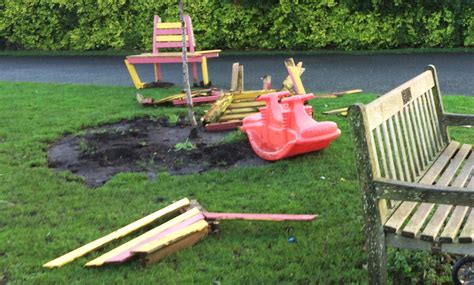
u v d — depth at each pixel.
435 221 3.18
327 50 14.41
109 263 3.59
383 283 3.16
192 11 14.70
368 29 13.83
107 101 9.02
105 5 15.41
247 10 14.47
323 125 5.55
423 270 3.46
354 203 4.57
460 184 3.82
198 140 6.55
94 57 15.41
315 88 9.92
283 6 14.08
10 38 17.00
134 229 4.11
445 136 4.73
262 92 7.44
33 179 5.31
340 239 3.92
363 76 10.87
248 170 5.43
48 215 4.49
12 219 4.41
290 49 14.77
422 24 13.63
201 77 11.55
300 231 4.08
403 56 12.98
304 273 3.48
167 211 4.34
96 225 4.32
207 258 3.71
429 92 4.56
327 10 13.99
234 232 4.11
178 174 5.52
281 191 4.89
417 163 3.95
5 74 13.07
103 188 5.09
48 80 11.95
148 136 6.84
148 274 3.52
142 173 5.50
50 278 3.49
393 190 3.03
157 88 10.27
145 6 15.05
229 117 7.00
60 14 16.27
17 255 3.83
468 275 3.31
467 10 13.34
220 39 14.97
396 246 3.12
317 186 4.96
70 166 5.80
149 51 15.52
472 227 3.06
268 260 3.66
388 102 3.55
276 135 5.70
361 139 3.07
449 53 13.05
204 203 4.70
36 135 6.83
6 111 8.27
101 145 6.48
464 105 7.76
